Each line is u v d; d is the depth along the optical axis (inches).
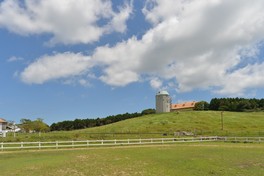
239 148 1903.3
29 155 1518.2
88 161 1264.8
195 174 973.8
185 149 1840.6
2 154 1565.0
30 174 949.8
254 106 7032.5
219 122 4921.3
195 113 5634.8
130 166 1127.0
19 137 2551.7
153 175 955.3
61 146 1971.0
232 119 5142.7
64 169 1050.1
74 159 1333.7
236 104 6914.4
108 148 1953.7
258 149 1823.3
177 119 5182.1
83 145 2066.9
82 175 945.5
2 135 2839.6
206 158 1366.9
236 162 1240.8
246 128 4463.6
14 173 965.8
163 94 6496.1
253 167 1119.0
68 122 7303.2
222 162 1238.9
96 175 948.0
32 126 5083.7
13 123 4872.0
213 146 2092.8
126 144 2253.9
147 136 3095.5
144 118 5634.8
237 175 967.0
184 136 3102.9
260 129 4286.4
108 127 5044.3
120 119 7332.7
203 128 4456.2
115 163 1205.1
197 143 2436.0
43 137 2598.4
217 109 7155.5
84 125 7214.6
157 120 5196.9
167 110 6486.2
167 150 1775.3
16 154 1566.2
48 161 1259.8
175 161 1267.2
